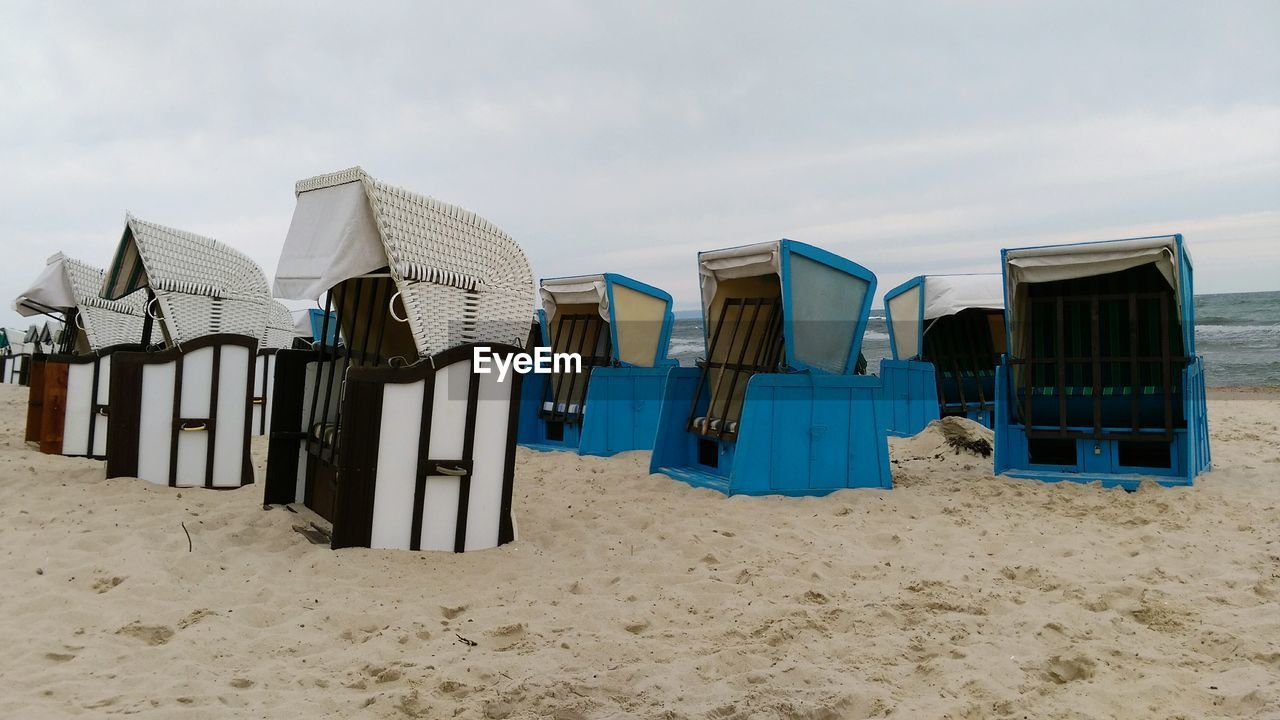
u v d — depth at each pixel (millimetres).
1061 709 3451
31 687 3502
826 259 8062
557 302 12469
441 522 5711
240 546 5902
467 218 5824
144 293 10562
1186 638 4266
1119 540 6148
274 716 3316
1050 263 8273
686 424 9148
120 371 7867
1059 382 8484
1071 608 4672
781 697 3543
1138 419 8258
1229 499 7379
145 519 6480
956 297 13391
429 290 5656
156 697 3412
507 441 5902
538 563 5605
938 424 11398
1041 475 8406
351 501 5570
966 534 6398
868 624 4484
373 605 4695
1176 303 7957
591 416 10914
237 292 8445
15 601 4562
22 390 19188
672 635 4320
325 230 5688
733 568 5488
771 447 7883
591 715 3396
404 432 5637
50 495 7273
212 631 4223
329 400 6852
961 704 3490
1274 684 3621
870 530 6559
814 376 8008
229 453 8148
